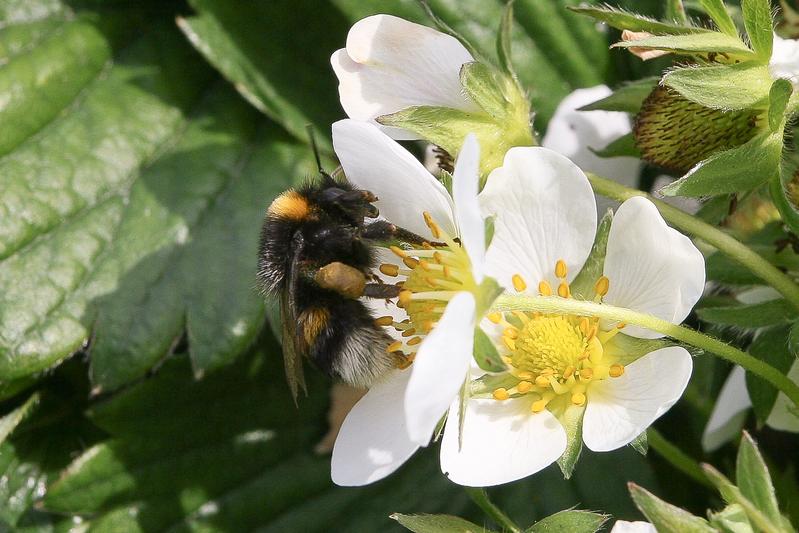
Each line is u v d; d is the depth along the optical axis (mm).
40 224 293
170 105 303
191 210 296
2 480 293
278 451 301
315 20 302
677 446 289
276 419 302
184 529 296
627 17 254
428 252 252
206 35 300
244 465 300
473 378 254
